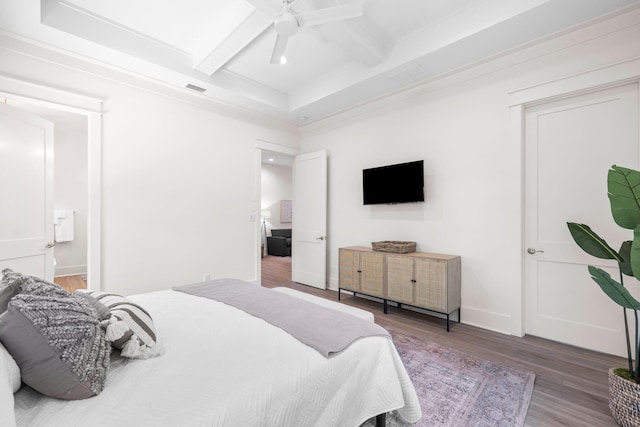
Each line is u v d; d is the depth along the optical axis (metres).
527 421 1.58
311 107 4.07
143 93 3.20
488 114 2.88
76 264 5.23
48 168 2.85
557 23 2.30
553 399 1.77
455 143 3.11
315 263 4.54
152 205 3.26
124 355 1.15
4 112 2.44
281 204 8.96
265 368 1.11
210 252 3.74
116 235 3.01
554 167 2.57
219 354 1.22
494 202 2.83
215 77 3.39
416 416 1.49
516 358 2.26
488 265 2.87
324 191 4.37
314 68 3.46
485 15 2.37
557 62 2.48
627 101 2.26
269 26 2.63
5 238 2.45
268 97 3.95
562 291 2.53
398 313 3.34
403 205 3.57
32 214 2.68
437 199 3.26
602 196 2.36
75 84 2.76
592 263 2.40
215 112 3.82
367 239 3.98
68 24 2.40
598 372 2.06
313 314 1.68
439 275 2.87
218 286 2.34
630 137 2.24
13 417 0.72
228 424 0.87
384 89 3.51
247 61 3.28
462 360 2.22
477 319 2.93
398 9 2.47
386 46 3.00
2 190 2.42
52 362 0.89
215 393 0.95
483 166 2.91
